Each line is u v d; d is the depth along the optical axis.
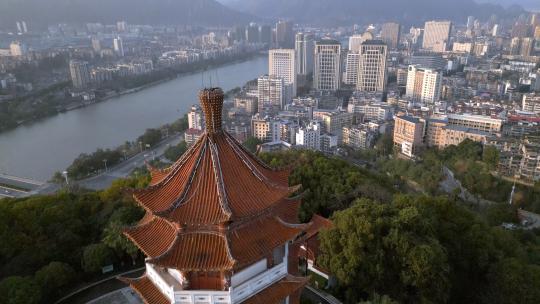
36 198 94.38
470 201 158.25
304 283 43.19
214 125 40.97
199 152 40.47
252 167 41.44
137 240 39.59
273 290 42.34
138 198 39.25
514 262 71.56
